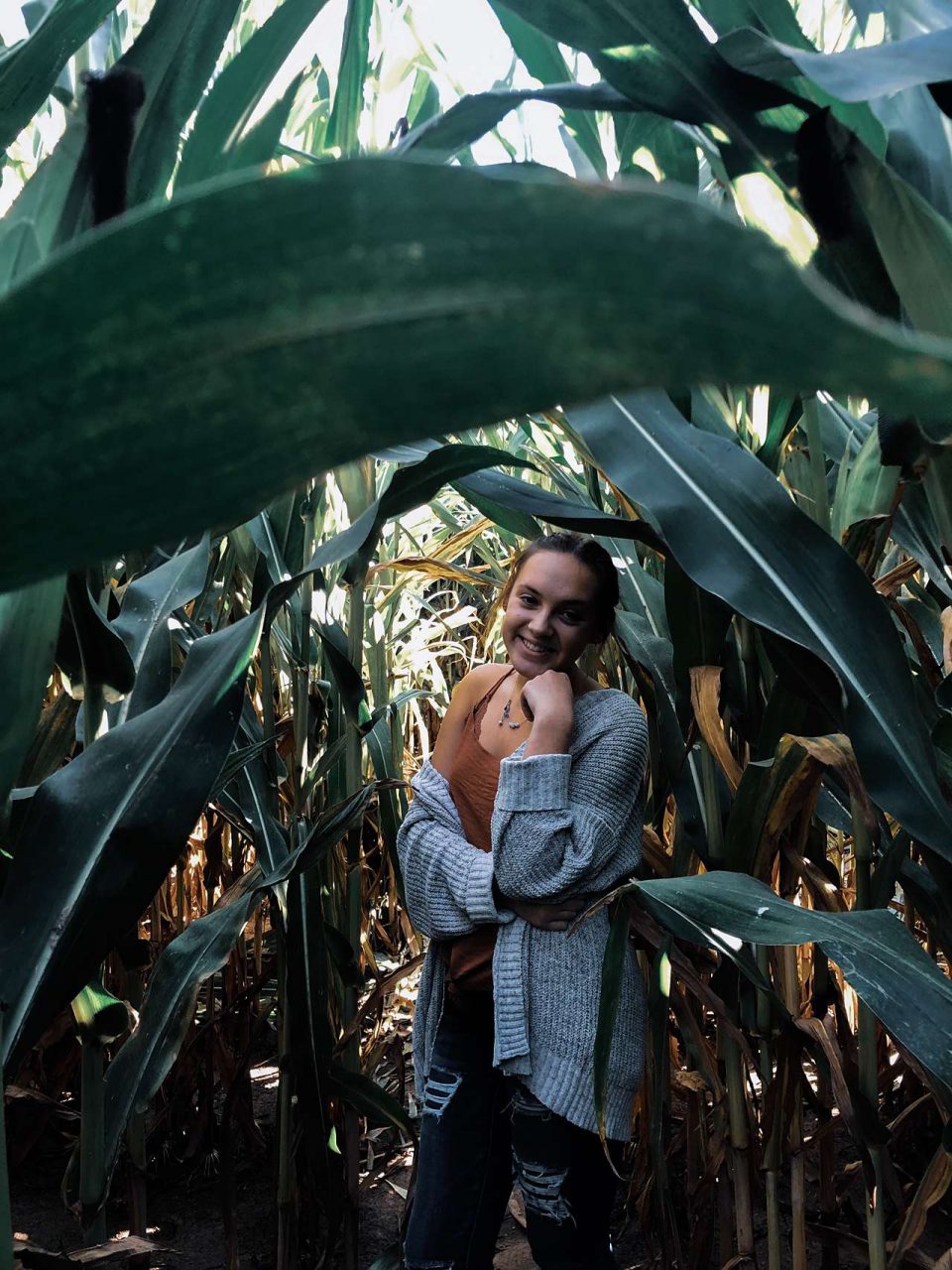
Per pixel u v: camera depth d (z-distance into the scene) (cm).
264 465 20
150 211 19
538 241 17
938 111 73
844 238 66
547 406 18
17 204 50
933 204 72
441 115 85
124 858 96
